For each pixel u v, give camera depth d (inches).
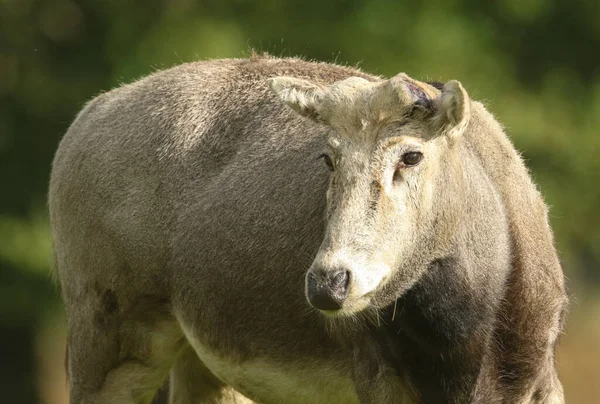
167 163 1283.2
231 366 1257.4
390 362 1107.3
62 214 1357.0
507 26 3240.7
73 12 3127.5
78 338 1347.2
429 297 1072.8
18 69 3061.0
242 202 1222.9
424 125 1003.3
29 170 3041.3
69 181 1347.2
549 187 3041.3
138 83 1363.2
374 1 3002.0
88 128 1354.6
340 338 1146.0
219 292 1237.7
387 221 987.9
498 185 1113.4
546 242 1139.3
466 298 1077.8
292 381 1212.5
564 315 1167.0
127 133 1316.4
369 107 1005.8
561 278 1154.0
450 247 1054.4
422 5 3036.4
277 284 1193.4
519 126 2972.4
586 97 3213.6
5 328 3230.8
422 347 1096.2
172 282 1279.5
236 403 1406.3
